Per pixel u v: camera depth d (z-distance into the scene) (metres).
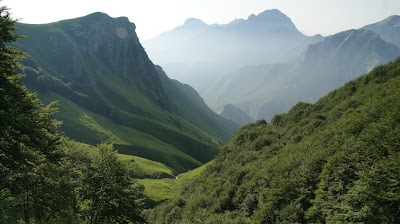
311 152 57.19
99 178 37.00
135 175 114.06
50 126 26.64
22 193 25.92
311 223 42.78
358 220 36.25
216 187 71.25
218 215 57.47
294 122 93.25
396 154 37.53
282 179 52.69
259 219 49.78
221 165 90.50
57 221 32.97
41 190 28.19
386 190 35.66
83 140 156.50
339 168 44.69
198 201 69.12
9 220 29.27
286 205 48.62
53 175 29.72
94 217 37.19
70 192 32.31
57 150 28.59
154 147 172.88
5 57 22.67
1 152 22.72
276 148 79.25
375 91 68.19
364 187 36.72
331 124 66.00
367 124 51.72
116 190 36.88
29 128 22.84
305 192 48.28
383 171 36.97
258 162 74.19
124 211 38.00
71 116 175.12
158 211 78.38
